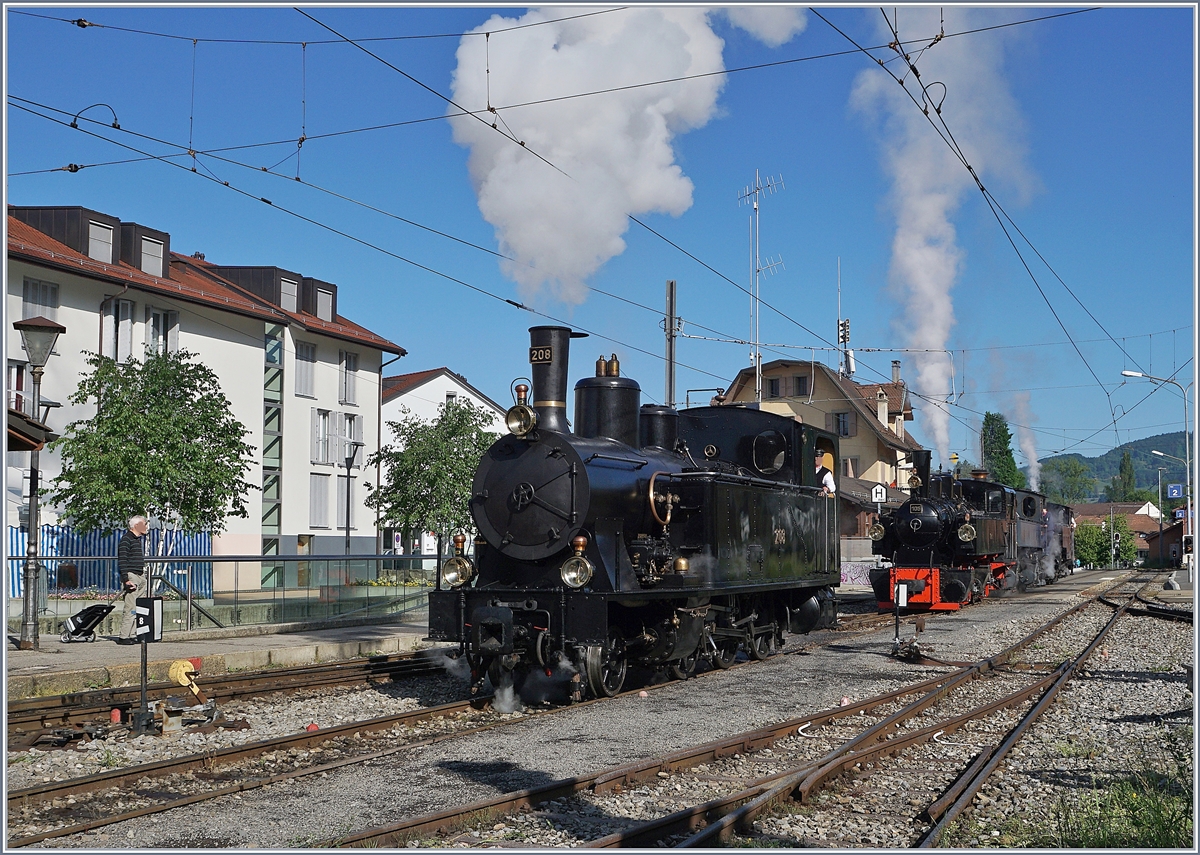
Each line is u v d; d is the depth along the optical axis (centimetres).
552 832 637
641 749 877
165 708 934
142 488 2083
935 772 829
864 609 2728
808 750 888
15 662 1236
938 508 2556
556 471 1155
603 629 1087
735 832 644
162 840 620
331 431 3738
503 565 1199
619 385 1293
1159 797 728
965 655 1591
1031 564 3591
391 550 3953
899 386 5612
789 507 1552
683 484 1284
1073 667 1403
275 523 3456
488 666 1155
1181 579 4519
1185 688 1245
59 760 834
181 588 1590
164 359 2239
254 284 3581
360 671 1325
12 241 2498
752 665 1454
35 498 1422
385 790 734
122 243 2980
